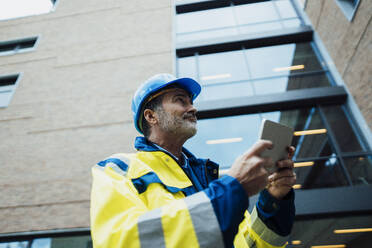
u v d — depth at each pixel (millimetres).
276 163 768
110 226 548
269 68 6645
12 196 5039
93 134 5828
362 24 4793
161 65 6891
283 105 5621
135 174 802
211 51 7273
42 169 5379
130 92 6453
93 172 809
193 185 1009
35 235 4523
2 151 5762
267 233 860
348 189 4066
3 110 6551
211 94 6289
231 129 5535
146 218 524
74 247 4328
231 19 8234
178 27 8219
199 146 5355
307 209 3955
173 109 1229
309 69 6402
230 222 476
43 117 6309
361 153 4559
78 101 6492
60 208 4773
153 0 8844
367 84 4711
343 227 3902
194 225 488
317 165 4617
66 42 8055
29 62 7699
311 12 7117
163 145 1247
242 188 524
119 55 7359
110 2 9047
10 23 9055
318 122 5320
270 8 8336
